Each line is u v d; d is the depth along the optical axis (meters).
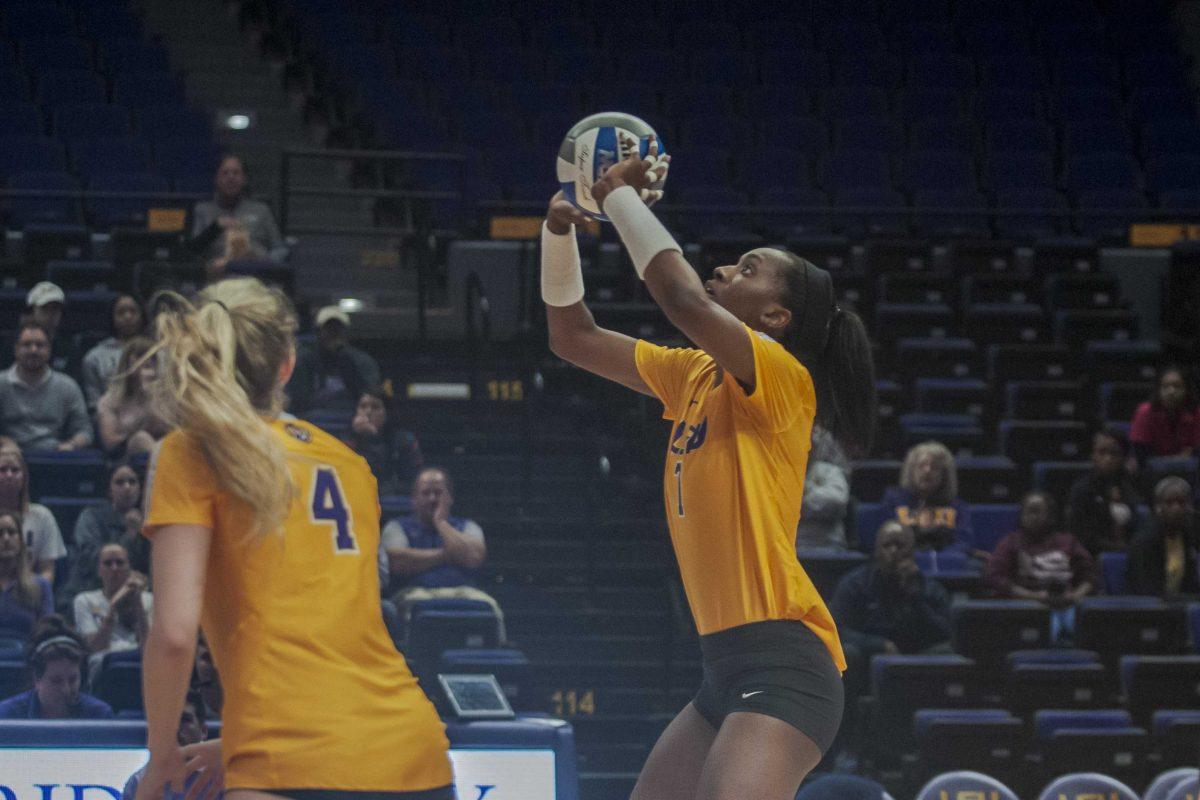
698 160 19.53
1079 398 14.52
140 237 14.69
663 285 4.13
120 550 9.67
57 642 7.87
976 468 13.09
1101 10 23.00
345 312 16.91
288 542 3.47
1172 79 22.06
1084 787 8.70
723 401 4.36
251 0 21.92
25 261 15.09
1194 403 13.89
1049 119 21.25
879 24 22.67
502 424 14.26
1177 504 11.52
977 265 17.17
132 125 19.05
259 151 19.55
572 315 4.81
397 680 3.55
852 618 10.56
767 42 22.06
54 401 12.11
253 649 3.40
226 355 3.51
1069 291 16.53
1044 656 10.30
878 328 15.61
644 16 22.50
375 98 20.20
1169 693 10.37
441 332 17.22
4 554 9.62
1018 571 11.53
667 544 12.55
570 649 11.74
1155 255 17.83
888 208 17.56
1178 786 8.41
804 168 19.73
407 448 13.01
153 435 11.53
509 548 12.55
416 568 10.66
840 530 11.73
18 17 20.22
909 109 21.08
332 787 3.33
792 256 4.60
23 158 17.91
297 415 12.70
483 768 6.86
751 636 4.20
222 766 3.74
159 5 21.78
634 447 14.04
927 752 9.63
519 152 19.58
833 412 4.68
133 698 8.54
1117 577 11.88
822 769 10.20
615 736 11.03
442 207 18.77
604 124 4.55
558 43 21.72
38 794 6.53
